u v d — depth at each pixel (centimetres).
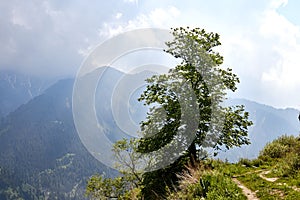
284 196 917
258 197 953
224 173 1262
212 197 980
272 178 1117
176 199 1125
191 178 1216
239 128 2092
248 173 1248
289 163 1231
